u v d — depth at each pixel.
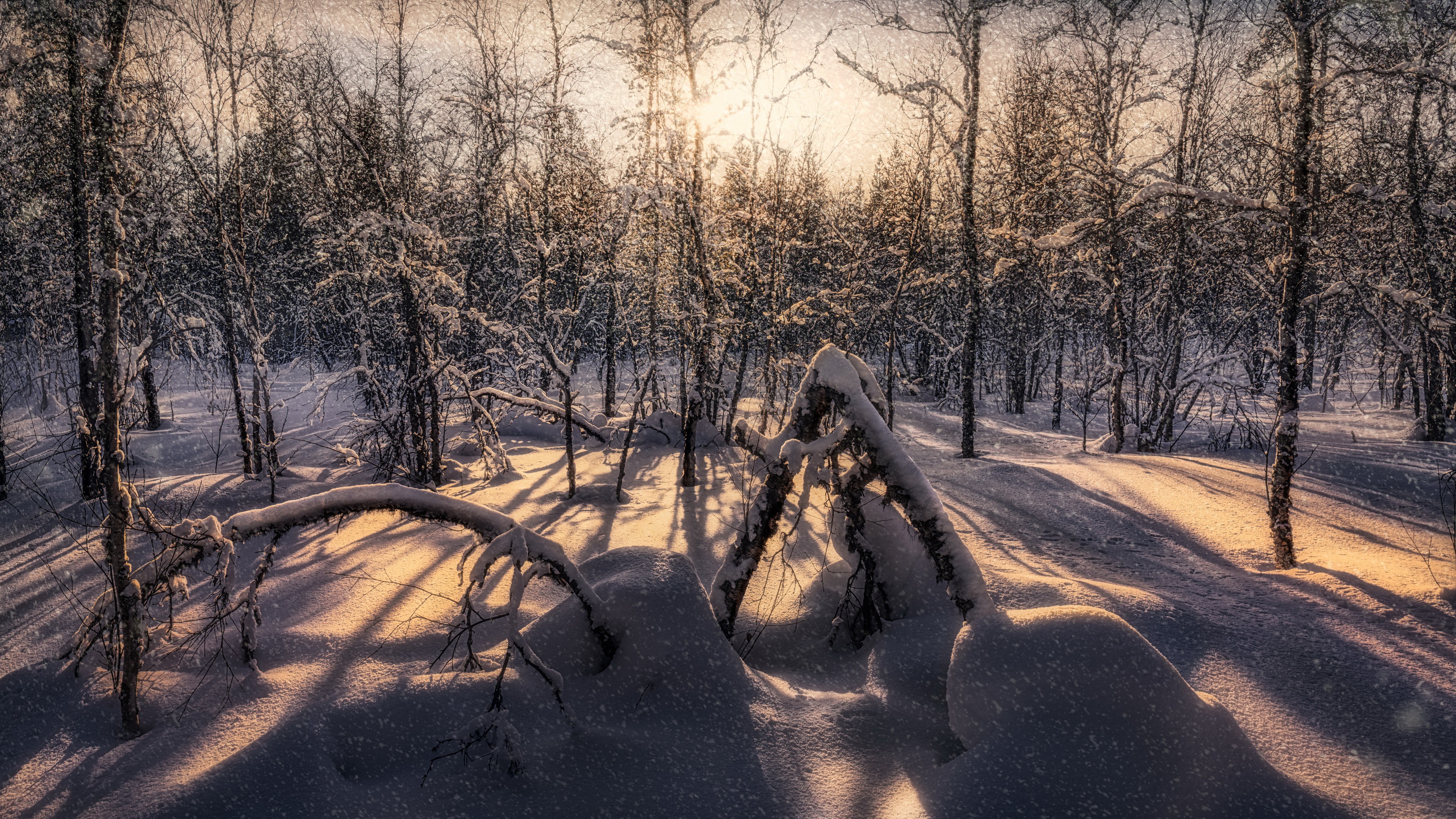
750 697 5.00
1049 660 4.41
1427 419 16.39
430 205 13.20
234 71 11.79
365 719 4.48
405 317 12.47
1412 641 5.93
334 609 6.54
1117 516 10.31
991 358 29.83
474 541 8.48
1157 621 6.16
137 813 3.85
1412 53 8.44
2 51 5.30
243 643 5.47
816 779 4.43
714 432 16.23
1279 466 8.00
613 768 4.39
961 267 21.05
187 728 4.72
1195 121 16.53
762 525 5.93
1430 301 8.42
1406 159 13.62
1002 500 11.34
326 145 13.70
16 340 14.08
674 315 12.44
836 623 6.12
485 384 15.07
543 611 6.52
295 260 18.95
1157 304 17.30
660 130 12.49
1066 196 15.84
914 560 6.18
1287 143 13.33
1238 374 26.48
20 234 10.27
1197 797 3.97
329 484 12.27
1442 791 4.20
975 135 15.46
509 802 4.14
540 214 14.29
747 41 12.88
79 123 4.68
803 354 17.80
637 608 5.10
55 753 4.55
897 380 26.28
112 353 4.58
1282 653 5.77
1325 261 13.33
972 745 4.37
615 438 16.58
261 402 13.17
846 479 6.03
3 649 6.19
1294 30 7.60
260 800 3.95
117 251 4.66
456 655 5.62
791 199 15.56
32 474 12.52
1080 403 23.03
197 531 4.98
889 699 5.07
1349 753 4.57
